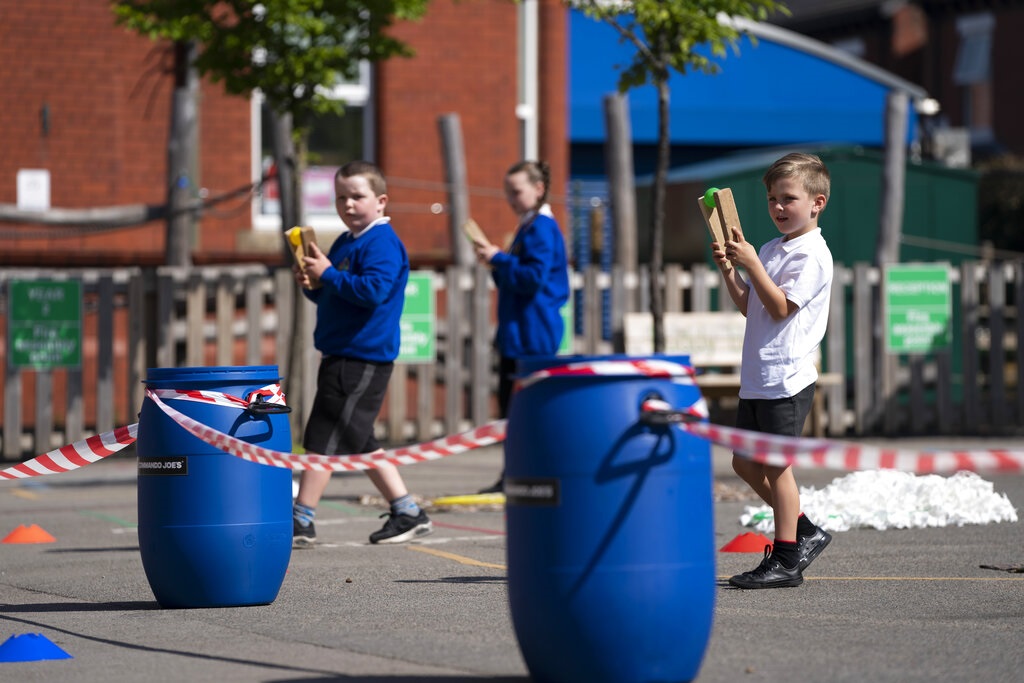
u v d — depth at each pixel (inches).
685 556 495.8
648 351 1704.0
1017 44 4394.7
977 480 1036.5
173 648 605.6
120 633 643.5
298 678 540.1
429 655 579.8
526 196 1122.0
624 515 488.7
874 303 1807.3
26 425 1819.6
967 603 695.1
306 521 924.0
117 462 1619.1
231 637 626.8
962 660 559.8
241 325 1663.4
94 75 1900.8
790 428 740.0
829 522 981.2
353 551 911.0
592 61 2481.5
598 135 2481.5
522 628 505.4
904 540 926.4
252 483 694.5
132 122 1910.7
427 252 1974.7
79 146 1898.4
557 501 491.5
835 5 4279.0
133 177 1911.9
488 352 1707.7
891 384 1798.7
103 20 1902.1
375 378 916.6
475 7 2004.2
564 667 497.7
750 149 2682.1
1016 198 3189.0
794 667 546.9
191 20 1323.8
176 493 690.2
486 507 1151.0
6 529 1069.8
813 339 742.5
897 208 1827.0
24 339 1585.9
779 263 745.0
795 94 2659.9
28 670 563.5
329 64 1375.5
